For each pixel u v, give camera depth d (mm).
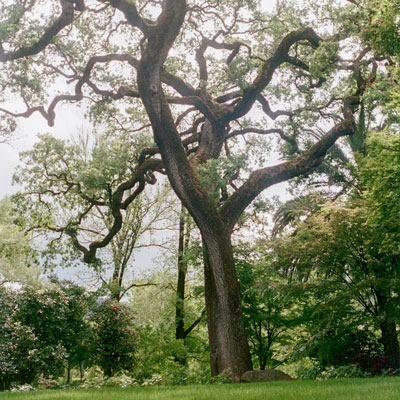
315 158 15914
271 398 5730
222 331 13727
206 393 6809
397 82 13234
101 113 19953
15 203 20062
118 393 7363
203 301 23812
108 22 18984
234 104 17812
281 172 15688
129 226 24297
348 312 13250
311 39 17516
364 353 13742
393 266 13086
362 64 17688
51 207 20828
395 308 12117
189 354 22250
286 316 18391
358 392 6043
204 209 13914
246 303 18250
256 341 19609
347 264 14305
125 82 19125
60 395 7320
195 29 19594
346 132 16094
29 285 17000
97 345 17672
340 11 16375
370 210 12273
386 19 10867
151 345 20438
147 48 13594
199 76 19859
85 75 17578
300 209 18531
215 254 13977
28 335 15750
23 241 20531
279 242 14781
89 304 17922
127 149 19312
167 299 23422
